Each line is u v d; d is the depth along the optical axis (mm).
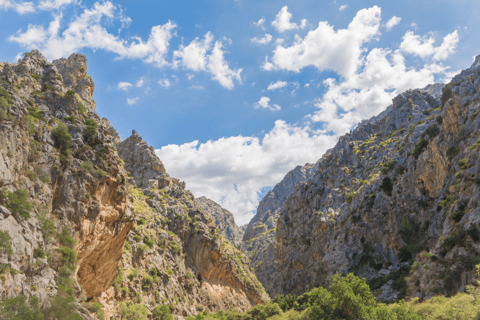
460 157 89062
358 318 57531
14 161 34875
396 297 90750
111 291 64188
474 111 88812
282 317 88812
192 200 152750
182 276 113375
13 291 28469
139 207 114125
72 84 73000
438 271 66625
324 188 173250
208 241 132500
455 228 67750
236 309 125562
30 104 44906
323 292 65000
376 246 124062
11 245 29844
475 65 122938
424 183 110062
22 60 50219
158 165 147250
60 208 41844
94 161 48969
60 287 36188
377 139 174125
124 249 87250
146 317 75750
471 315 40969
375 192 132625
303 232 170250
